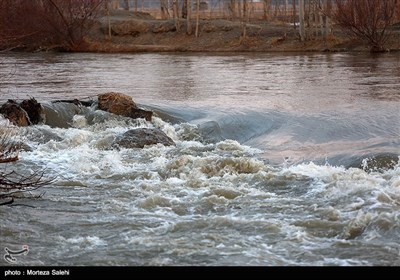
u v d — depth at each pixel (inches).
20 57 1932.8
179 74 1396.4
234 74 1381.6
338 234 438.6
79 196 529.7
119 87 1148.5
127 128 791.1
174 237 431.5
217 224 451.2
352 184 530.0
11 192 531.2
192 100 971.3
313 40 2158.0
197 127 791.7
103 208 495.2
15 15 1929.1
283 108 892.0
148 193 538.0
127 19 2503.7
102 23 2453.2
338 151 663.8
